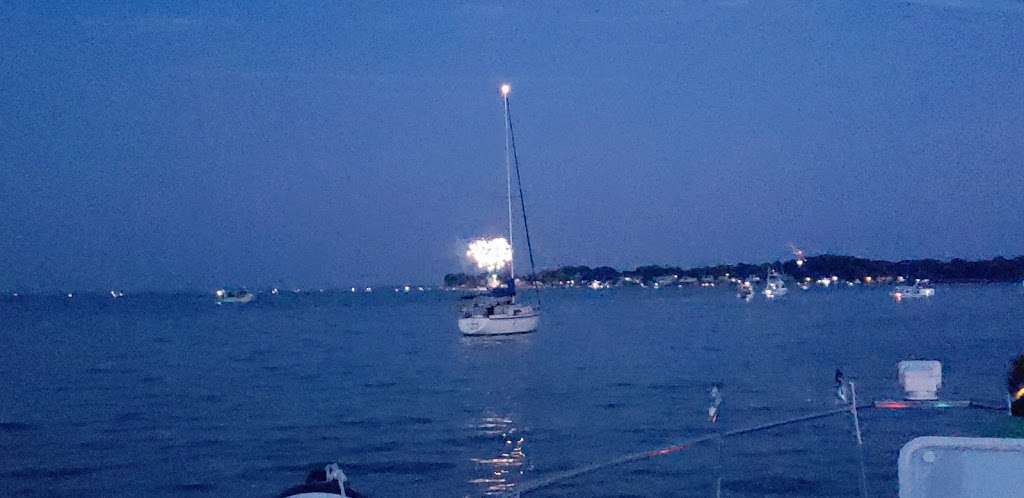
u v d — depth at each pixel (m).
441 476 22.19
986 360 45.47
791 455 18.23
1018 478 3.21
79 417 35.12
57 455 26.59
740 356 57.19
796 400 33.59
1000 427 6.95
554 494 18.34
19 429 32.06
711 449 20.16
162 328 123.69
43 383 49.03
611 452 24.48
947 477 3.26
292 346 80.81
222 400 40.34
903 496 3.30
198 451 26.98
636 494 17.61
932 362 7.66
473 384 45.38
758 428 7.21
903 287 185.25
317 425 32.00
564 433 28.39
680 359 56.78
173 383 48.47
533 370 52.28
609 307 190.38
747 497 16.12
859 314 124.12
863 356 53.19
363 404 38.16
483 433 29.12
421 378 49.22
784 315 129.12
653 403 35.19
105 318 171.38
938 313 120.81
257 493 21.25
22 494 21.53
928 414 13.41
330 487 6.99
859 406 7.32
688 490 17.34
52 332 114.50
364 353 70.06
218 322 144.88
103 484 22.44
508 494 7.02
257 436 29.70
